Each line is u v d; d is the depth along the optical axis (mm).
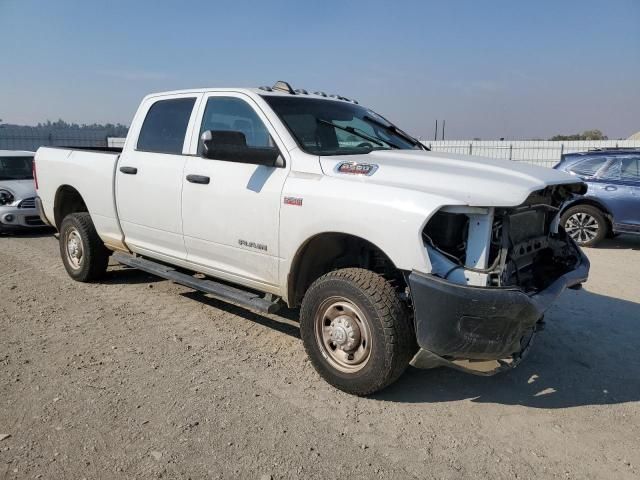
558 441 3240
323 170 3836
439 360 3352
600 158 9922
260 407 3533
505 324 3152
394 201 3332
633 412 3611
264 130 4277
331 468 2906
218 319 5219
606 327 5238
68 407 3471
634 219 9375
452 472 2906
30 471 2814
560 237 4355
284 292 4125
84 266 6230
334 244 4023
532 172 3789
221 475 2822
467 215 3314
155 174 5051
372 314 3453
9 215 9812
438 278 3180
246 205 4207
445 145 27016
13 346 4457
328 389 3816
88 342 4578
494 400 3742
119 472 2826
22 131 29266
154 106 5359
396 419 3445
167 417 3375
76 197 6801
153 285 6352
